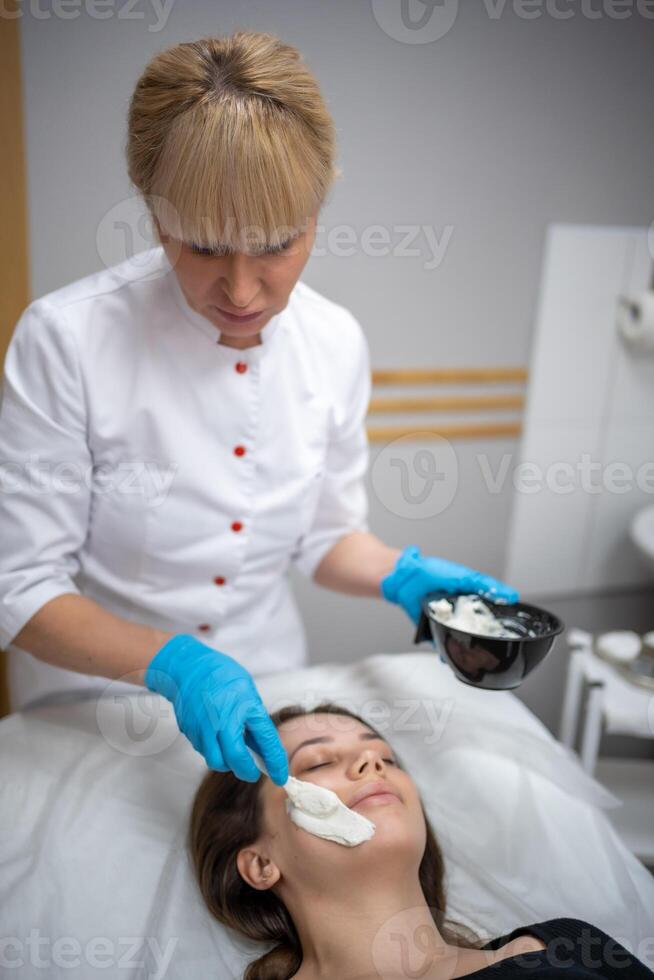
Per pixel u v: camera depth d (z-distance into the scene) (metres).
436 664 1.53
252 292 0.89
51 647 1.09
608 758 2.18
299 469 1.24
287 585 1.49
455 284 1.82
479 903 1.17
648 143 1.83
